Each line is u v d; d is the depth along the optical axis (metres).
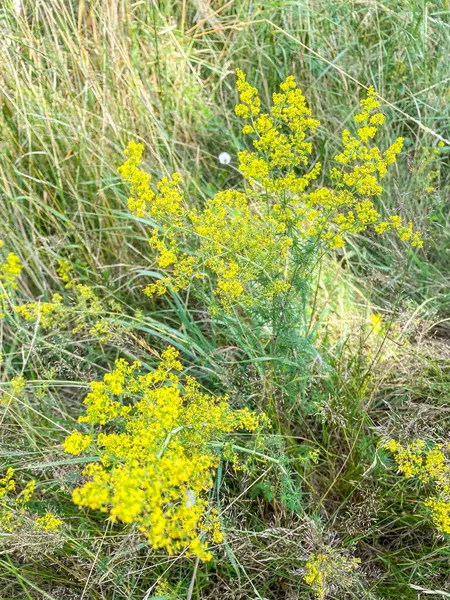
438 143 3.23
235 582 1.93
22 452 2.00
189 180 2.92
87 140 2.73
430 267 2.94
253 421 1.62
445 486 1.64
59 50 2.76
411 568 1.99
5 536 1.72
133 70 2.93
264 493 2.01
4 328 2.81
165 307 2.83
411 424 2.01
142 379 1.51
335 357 2.43
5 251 2.71
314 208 3.02
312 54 3.45
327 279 2.80
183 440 1.50
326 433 2.22
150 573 1.99
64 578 1.98
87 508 2.09
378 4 3.34
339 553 1.86
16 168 2.83
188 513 1.18
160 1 3.47
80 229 2.82
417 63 3.45
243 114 1.81
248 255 1.84
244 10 3.56
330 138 3.28
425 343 2.49
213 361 2.28
